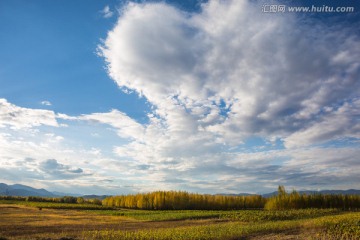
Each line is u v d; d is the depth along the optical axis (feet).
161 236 104.42
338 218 147.02
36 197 502.38
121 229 139.85
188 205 401.08
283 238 98.48
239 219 182.50
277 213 211.82
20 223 156.66
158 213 258.37
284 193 377.50
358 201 362.94
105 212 269.64
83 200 526.16
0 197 485.97
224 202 420.36
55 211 268.62
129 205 427.74
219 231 114.73
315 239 94.22
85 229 136.87
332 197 367.45
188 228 130.62
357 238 94.53
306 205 358.02
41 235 110.32
